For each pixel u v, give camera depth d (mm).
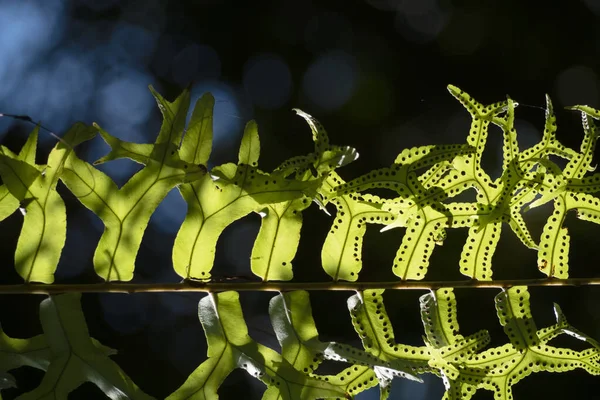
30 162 2324
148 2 6305
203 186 2439
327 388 2438
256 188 2428
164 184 2400
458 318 4867
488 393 4555
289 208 2520
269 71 6105
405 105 5836
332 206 5145
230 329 2490
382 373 2479
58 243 2424
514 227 2660
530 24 5930
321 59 6113
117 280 2467
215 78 6152
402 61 5980
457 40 5965
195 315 5551
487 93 5828
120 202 2406
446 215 2584
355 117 5844
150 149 2367
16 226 5113
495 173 5316
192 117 2367
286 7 6246
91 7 6273
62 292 2418
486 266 2650
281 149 5785
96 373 2385
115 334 5289
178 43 6238
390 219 2574
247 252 5516
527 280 2658
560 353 2574
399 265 2615
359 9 6176
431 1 6086
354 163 5648
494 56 5895
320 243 5105
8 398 4652
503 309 2627
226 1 6234
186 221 2473
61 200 2393
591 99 5809
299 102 5957
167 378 5301
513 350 2574
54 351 2387
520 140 5605
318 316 5004
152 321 5441
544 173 2637
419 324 4949
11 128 5859
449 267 4879
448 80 5887
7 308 4945
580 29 5938
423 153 2533
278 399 2447
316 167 2424
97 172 2373
